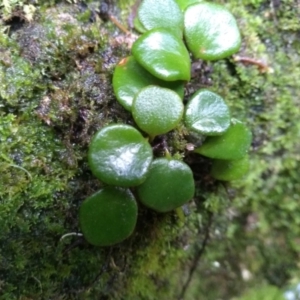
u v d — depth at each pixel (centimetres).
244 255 9
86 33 8
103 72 7
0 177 7
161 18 7
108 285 8
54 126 7
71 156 7
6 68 7
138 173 6
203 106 7
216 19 8
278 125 9
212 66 9
